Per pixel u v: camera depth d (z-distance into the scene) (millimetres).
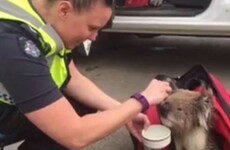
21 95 1450
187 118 2346
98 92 2092
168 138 1978
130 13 3672
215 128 2367
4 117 1637
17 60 1420
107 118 1635
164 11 3680
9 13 1479
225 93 2588
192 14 3576
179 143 2398
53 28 1532
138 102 1708
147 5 3875
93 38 1614
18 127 1713
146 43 4723
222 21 3473
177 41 4766
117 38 4781
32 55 1445
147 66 4156
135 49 4570
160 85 1830
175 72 4016
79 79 2074
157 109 2361
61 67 1688
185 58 4332
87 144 1602
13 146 2236
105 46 4633
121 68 4113
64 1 1468
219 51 4488
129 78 3895
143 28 3670
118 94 3594
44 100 1470
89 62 4250
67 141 1548
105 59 4320
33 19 1503
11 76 1430
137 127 2074
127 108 1682
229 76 3896
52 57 1604
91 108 2086
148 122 2061
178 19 3576
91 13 1499
